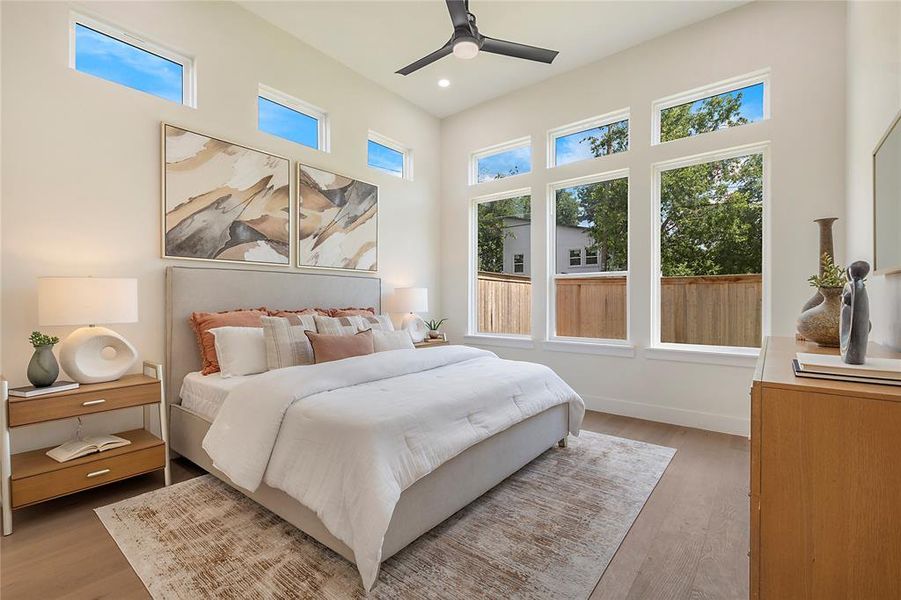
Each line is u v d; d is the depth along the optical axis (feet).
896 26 5.71
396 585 5.22
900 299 5.08
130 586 5.19
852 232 8.61
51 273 7.92
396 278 15.46
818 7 9.83
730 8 10.84
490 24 11.35
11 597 5.00
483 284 16.57
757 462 3.36
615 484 8.04
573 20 11.24
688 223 11.98
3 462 6.33
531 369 9.34
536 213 14.73
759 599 3.34
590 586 5.23
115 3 8.72
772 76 10.38
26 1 7.68
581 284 14.03
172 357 9.38
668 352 11.87
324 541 5.68
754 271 10.98
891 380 3.19
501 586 5.22
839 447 3.09
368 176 14.37
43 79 7.84
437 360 9.45
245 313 10.16
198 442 8.38
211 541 6.12
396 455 5.54
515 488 7.89
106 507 7.11
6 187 7.45
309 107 12.68
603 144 13.51
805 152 9.97
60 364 7.71
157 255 9.33
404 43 12.33
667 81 11.91
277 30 11.64
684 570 5.54
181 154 9.66
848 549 3.07
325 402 6.33
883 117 6.31
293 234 12.03
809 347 6.04
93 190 8.43
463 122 16.72
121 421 8.82
